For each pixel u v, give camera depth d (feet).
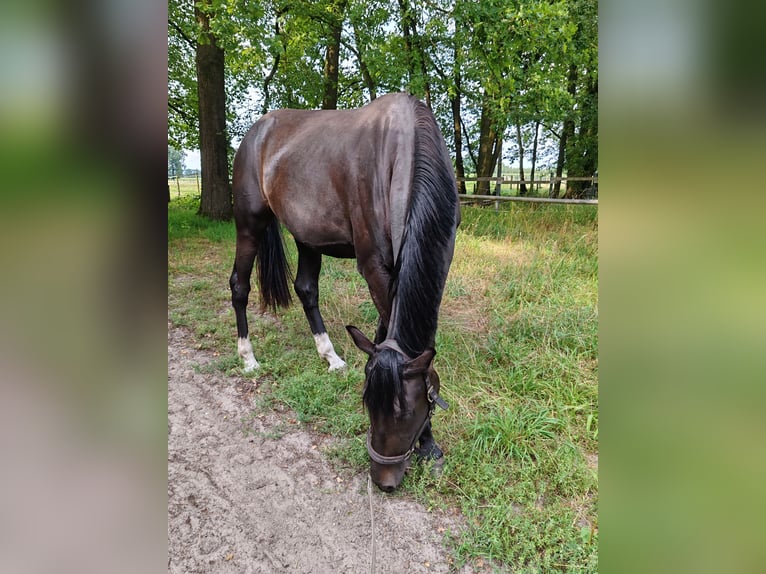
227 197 28.04
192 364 10.02
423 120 6.72
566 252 15.67
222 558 5.26
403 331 5.49
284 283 10.78
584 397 7.77
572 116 27.81
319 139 8.09
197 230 24.18
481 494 5.90
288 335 11.31
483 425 6.88
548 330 10.12
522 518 5.47
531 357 9.17
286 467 6.77
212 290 14.98
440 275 5.79
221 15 18.20
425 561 5.15
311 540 5.48
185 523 5.75
